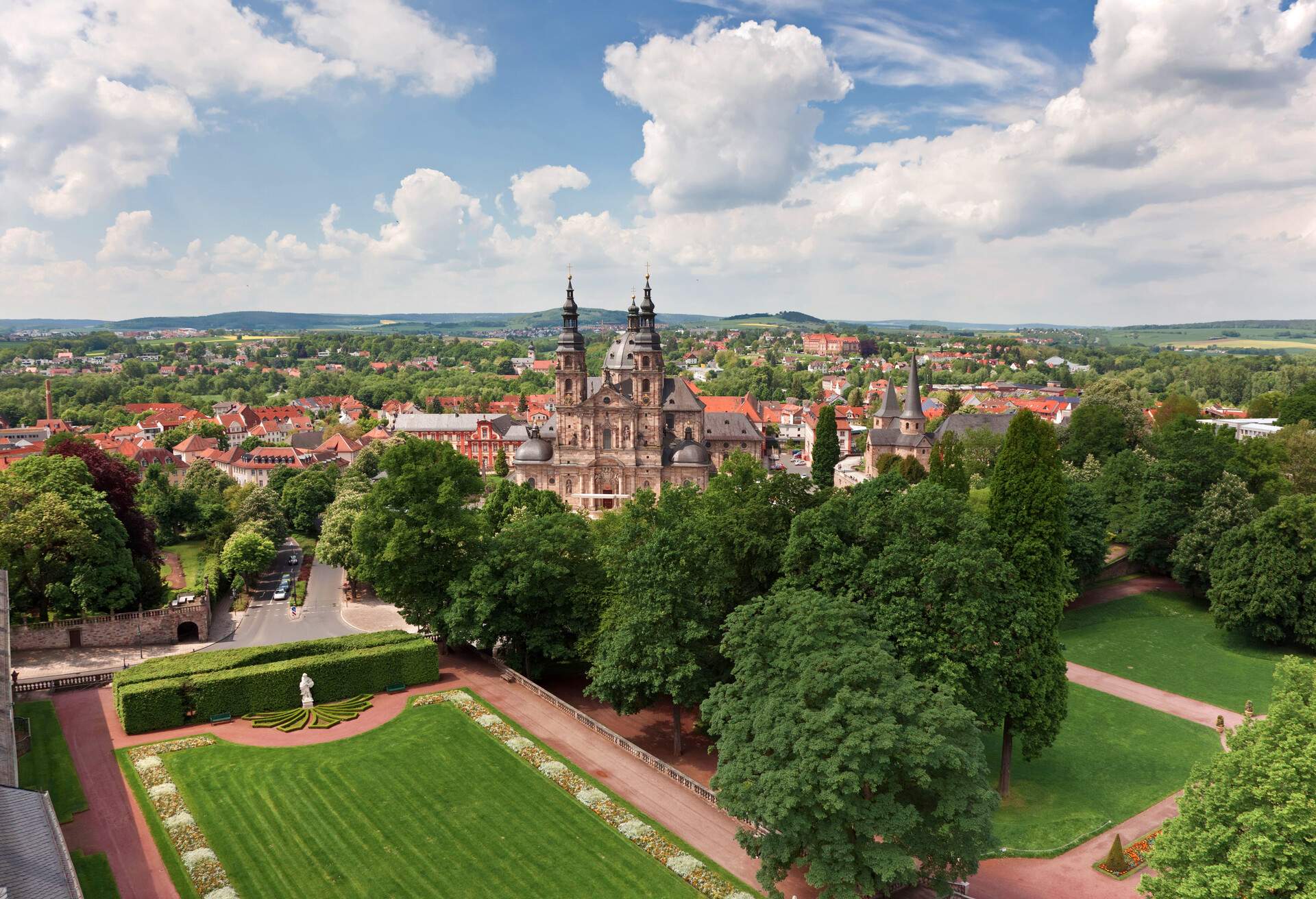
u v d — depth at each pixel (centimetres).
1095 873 6247
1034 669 7194
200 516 17688
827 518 7369
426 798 6644
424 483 9619
